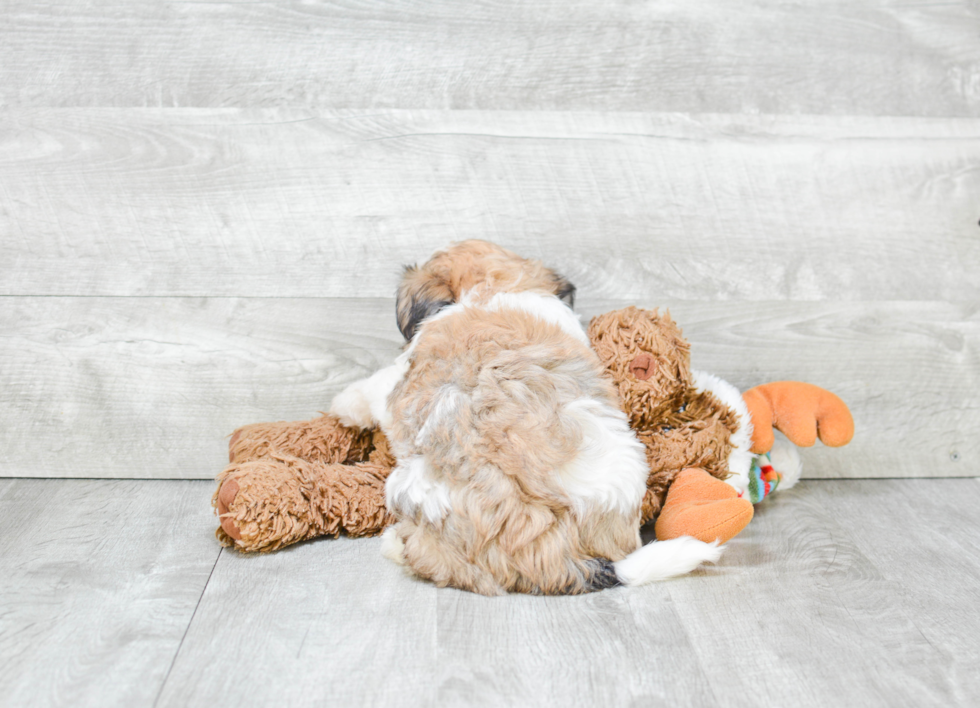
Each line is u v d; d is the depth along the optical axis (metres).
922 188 1.48
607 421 1.10
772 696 0.90
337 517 1.23
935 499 1.48
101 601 1.07
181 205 1.41
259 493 1.17
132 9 1.35
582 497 1.07
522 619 1.03
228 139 1.40
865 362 1.54
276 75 1.38
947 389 1.55
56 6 1.34
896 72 1.46
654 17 1.40
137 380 1.47
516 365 1.08
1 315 1.43
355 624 1.02
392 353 1.48
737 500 1.14
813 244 1.49
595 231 1.46
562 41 1.40
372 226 1.43
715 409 1.28
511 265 1.26
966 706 0.89
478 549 1.07
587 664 0.94
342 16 1.37
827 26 1.43
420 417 1.10
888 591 1.14
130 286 1.44
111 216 1.41
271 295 1.45
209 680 0.91
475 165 1.43
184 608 1.05
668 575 1.11
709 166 1.45
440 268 1.25
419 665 0.93
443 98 1.41
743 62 1.43
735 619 1.05
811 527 1.35
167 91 1.38
